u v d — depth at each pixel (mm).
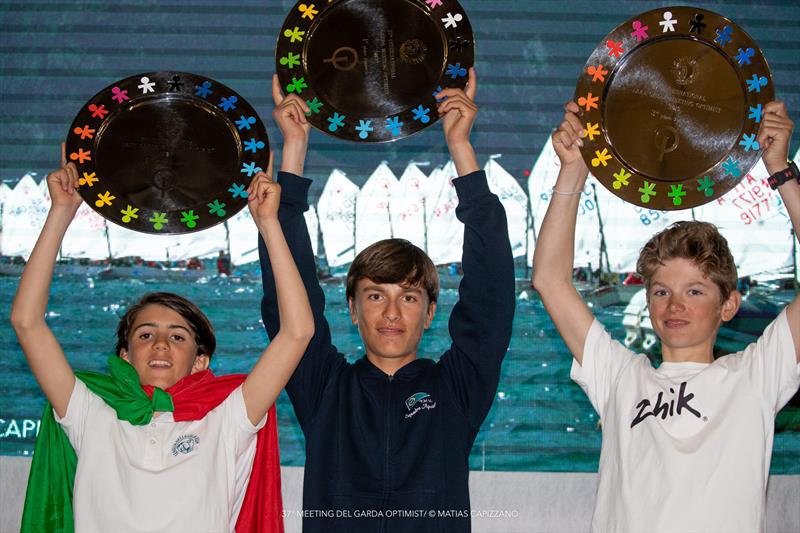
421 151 3051
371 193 3029
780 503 2852
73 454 2273
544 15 3123
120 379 2170
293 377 2234
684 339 2092
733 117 2217
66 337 2922
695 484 1925
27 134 3041
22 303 2098
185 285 2963
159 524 2006
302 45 2332
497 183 3035
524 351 2947
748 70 2223
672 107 2221
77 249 2957
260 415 2148
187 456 2088
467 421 2219
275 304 2199
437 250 3004
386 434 2172
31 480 2254
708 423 1986
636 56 2236
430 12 2344
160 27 3113
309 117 2277
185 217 2264
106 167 2283
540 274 2191
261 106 3080
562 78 3096
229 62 3098
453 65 2309
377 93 2309
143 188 2283
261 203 2125
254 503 2260
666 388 2047
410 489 2109
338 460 2160
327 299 2971
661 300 2133
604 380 2162
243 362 2932
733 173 2188
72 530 2248
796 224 2098
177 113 2334
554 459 2904
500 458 2898
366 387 2236
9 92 3061
